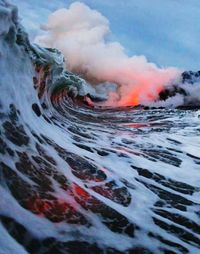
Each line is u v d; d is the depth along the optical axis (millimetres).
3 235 3578
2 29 5914
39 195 4859
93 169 7211
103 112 24781
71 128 11266
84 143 9539
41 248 3840
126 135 12711
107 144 10344
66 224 4469
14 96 6566
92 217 4984
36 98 8508
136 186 7074
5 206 4117
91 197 5664
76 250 4051
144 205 6191
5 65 6402
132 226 5168
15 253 3361
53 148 7195
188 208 6527
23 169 5266
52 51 12359
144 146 11031
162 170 8609
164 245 4914
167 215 5992
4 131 5734
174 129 14820
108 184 6668
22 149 5863
